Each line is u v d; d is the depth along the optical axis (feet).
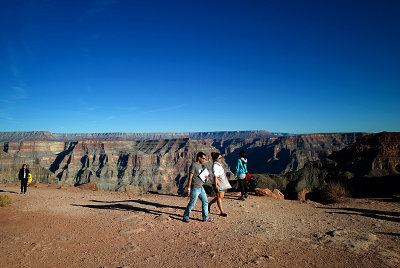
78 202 32.12
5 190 47.73
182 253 14.40
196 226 20.21
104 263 13.00
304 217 24.39
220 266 12.56
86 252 14.56
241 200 33.09
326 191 42.70
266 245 15.78
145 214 24.29
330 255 13.99
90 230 19.02
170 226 20.15
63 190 52.19
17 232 18.52
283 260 13.32
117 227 19.77
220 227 19.95
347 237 17.24
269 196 37.76
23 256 13.91
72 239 16.93
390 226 20.51
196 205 29.50
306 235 17.98
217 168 23.47
